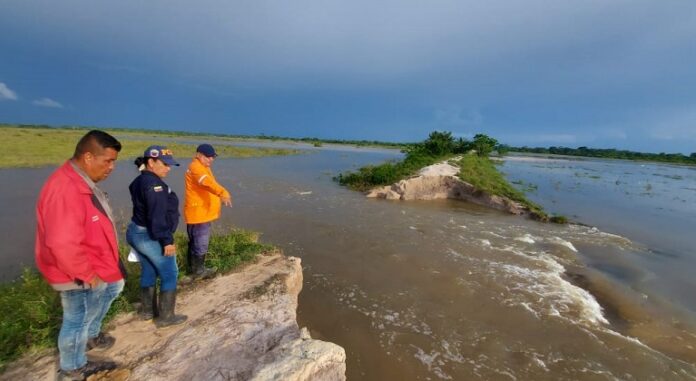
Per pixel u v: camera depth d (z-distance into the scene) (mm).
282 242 10477
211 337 4180
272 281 5684
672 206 21609
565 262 10242
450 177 19656
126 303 4605
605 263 10383
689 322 7219
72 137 37438
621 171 50750
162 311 4285
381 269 8969
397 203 17578
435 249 10688
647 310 7613
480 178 20938
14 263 7660
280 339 4309
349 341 6020
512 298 7766
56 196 2781
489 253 10625
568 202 20766
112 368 3539
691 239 13766
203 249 5617
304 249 10039
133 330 4223
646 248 12164
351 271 8734
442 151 37375
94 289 3191
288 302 5164
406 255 10000
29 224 10031
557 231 13898
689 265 10633
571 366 5691
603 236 13438
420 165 25891
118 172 19562
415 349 5902
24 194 13188
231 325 4438
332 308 7000
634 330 6844
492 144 42469
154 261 4113
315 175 25656
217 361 3801
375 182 21000
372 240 11164
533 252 10953
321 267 8859
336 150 65438
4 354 3627
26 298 4598
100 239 3197
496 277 8820
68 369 3287
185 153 32844
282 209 14445
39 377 3438
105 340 3895
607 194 25203
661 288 8789
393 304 7273
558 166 53219
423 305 7297
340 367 3930
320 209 14898
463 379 5289
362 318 6715
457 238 12008
